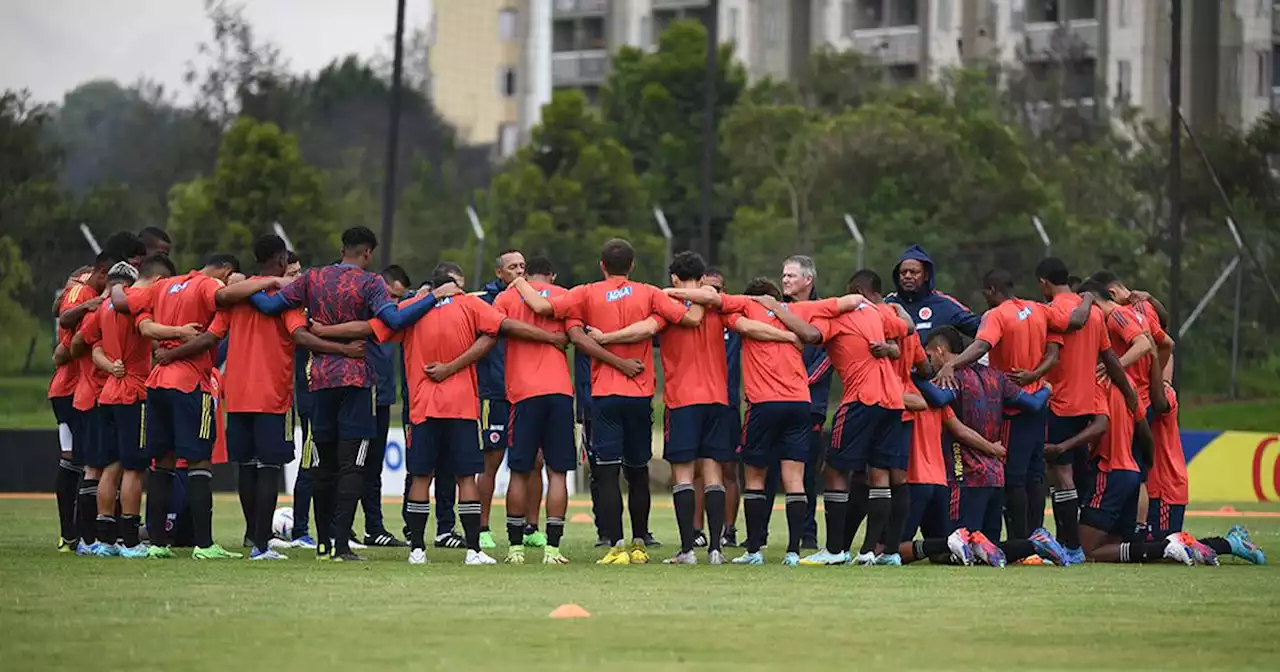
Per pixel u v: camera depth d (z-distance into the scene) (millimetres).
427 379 43281
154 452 44188
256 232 163125
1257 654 26453
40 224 168375
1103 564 45562
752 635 27906
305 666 24219
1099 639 27984
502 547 52094
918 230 146375
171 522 48781
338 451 44000
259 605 31734
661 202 175500
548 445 43906
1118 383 46969
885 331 43594
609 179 169125
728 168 177500
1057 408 47281
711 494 44188
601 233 154000
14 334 151875
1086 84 187000
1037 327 46125
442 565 42562
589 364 54031
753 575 39562
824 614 31000
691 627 28828
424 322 43500
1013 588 36625
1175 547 45188
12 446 95000
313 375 43344
